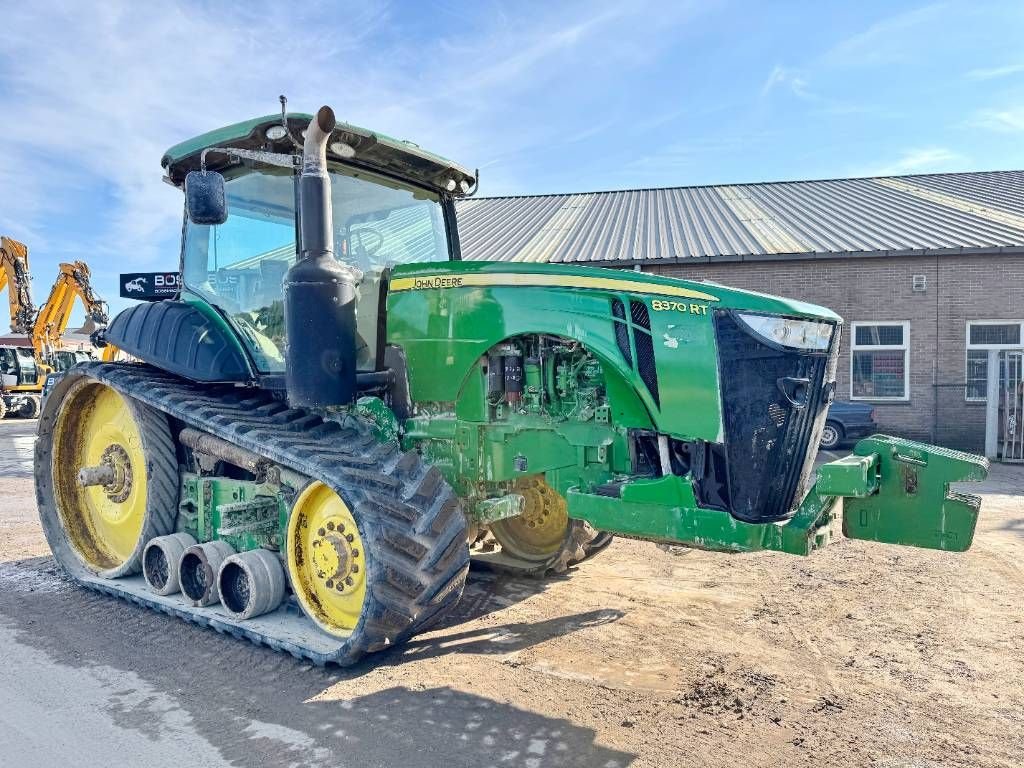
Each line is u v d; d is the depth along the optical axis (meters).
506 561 5.27
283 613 4.05
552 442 3.81
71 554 5.18
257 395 4.68
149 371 4.94
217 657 3.82
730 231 16.22
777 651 3.87
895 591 4.84
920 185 19.86
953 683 3.49
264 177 4.34
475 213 20.31
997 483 9.55
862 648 3.91
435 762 2.81
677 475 3.41
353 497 3.40
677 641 4.01
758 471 3.27
